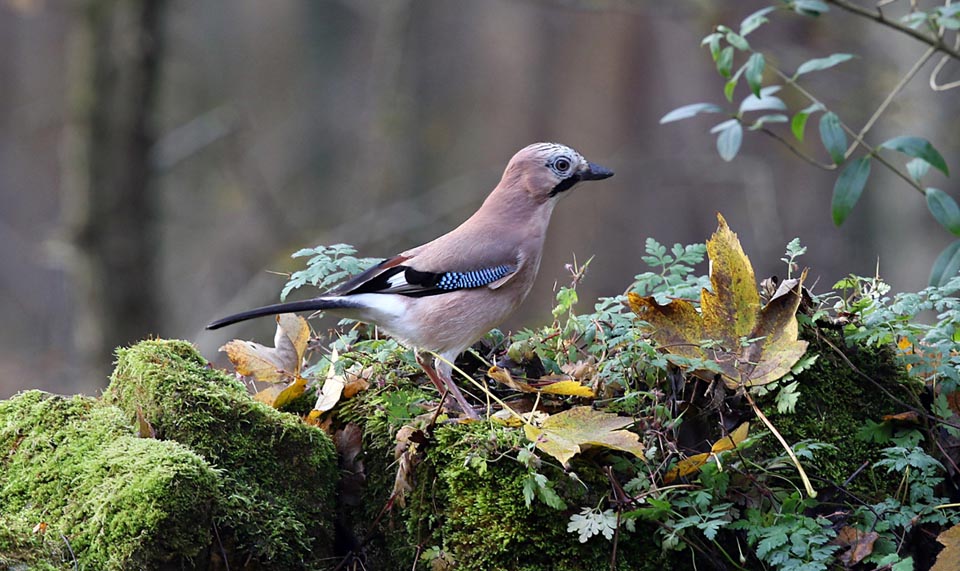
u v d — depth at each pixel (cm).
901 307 758
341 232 2659
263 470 725
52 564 627
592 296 2852
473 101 3316
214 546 657
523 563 693
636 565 695
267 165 3528
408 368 889
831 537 693
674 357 737
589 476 705
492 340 941
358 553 751
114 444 697
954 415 774
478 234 927
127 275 2223
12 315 3441
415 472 725
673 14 2088
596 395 769
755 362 750
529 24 3244
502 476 702
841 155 1005
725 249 766
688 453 739
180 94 3488
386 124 2870
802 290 787
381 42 2875
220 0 3650
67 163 2241
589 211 2941
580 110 3138
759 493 707
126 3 2192
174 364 769
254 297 2534
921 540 717
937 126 1983
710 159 2719
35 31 3784
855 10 1165
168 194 3177
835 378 764
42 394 770
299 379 835
